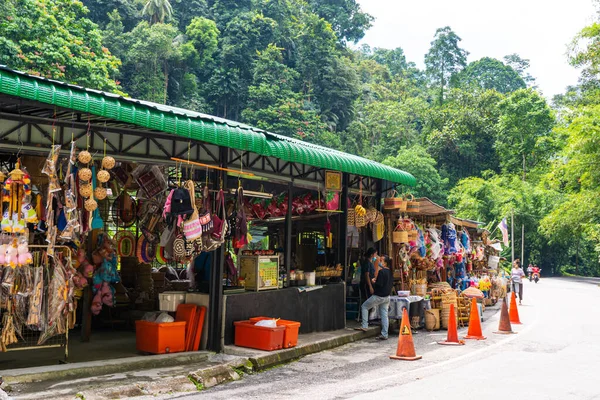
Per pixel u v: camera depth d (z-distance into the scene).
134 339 10.43
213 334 9.53
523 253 59.97
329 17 105.75
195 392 7.27
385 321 12.30
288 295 11.30
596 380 8.10
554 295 28.55
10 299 7.36
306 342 10.66
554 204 56.28
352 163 12.81
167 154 9.47
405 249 15.08
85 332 10.13
